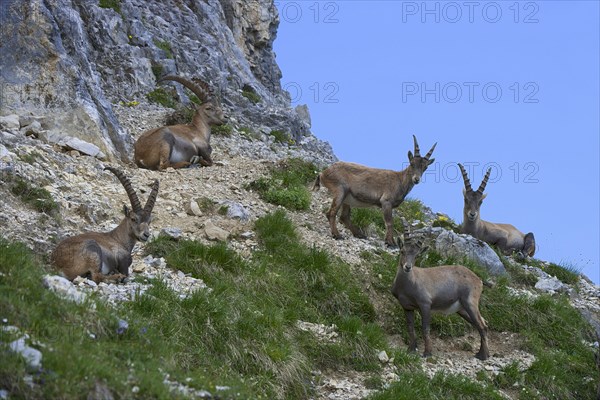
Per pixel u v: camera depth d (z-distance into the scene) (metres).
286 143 46.91
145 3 51.81
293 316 24.25
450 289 25.83
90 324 17.88
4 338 15.58
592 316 32.31
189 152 35.28
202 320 21.25
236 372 20.67
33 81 33.25
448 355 26.66
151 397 16.16
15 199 26.03
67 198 27.80
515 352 27.81
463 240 31.86
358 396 22.19
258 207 31.72
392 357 24.38
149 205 23.25
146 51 46.66
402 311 27.59
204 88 36.94
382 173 30.92
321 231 31.22
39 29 33.84
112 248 22.39
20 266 18.53
